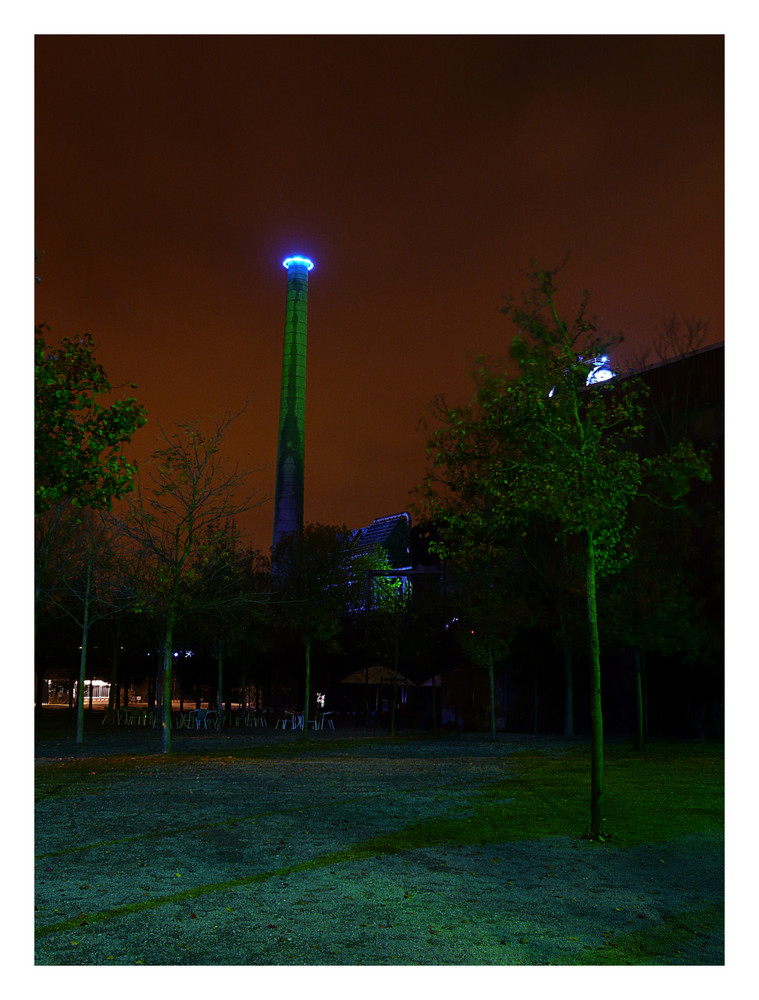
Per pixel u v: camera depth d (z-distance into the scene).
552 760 21.09
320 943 5.90
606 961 5.65
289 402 80.19
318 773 17.16
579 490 10.70
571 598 29.33
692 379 32.16
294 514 78.19
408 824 10.70
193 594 24.45
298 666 50.06
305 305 82.69
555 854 9.01
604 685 37.00
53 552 24.70
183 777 16.17
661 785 14.96
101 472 11.77
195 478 23.23
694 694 32.62
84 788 14.27
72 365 11.44
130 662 55.12
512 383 11.30
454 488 12.23
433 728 41.94
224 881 7.60
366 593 37.44
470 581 31.84
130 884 7.46
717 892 7.45
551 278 11.39
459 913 6.68
